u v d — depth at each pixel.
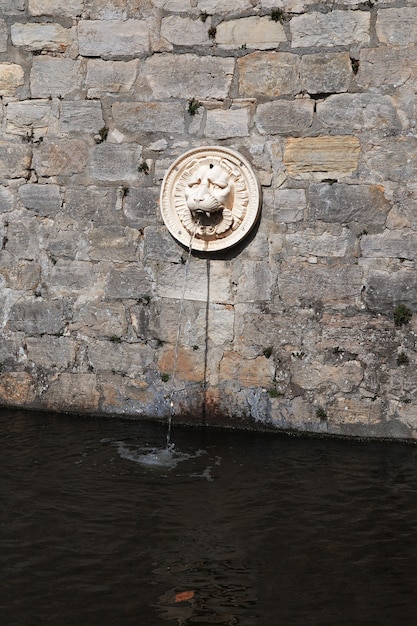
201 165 5.30
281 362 5.41
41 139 5.60
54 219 5.66
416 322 5.16
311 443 5.31
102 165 5.53
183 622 3.40
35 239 5.72
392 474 4.86
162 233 5.49
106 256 5.61
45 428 5.54
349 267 5.21
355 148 5.10
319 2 5.02
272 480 4.77
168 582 3.71
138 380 5.68
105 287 5.64
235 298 5.42
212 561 3.89
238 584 3.70
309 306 5.31
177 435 5.45
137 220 5.53
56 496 4.52
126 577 3.74
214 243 5.34
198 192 5.15
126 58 5.39
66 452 5.13
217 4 5.18
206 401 5.57
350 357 5.29
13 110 5.61
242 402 5.52
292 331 5.36
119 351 5.68
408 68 4.95
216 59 5.24
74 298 5.71
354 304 5.24
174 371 5.59
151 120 5.41
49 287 5.74
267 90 5.18
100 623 3.39
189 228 5.36
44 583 3.68
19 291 5.79
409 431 5.27
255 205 5.21
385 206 5.10
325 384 5.36
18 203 5.71
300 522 4.27
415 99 4.96
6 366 5.89
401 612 3.49
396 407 5.27
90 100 5.48
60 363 5.80
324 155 5.15
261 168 5.25
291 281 5.31
